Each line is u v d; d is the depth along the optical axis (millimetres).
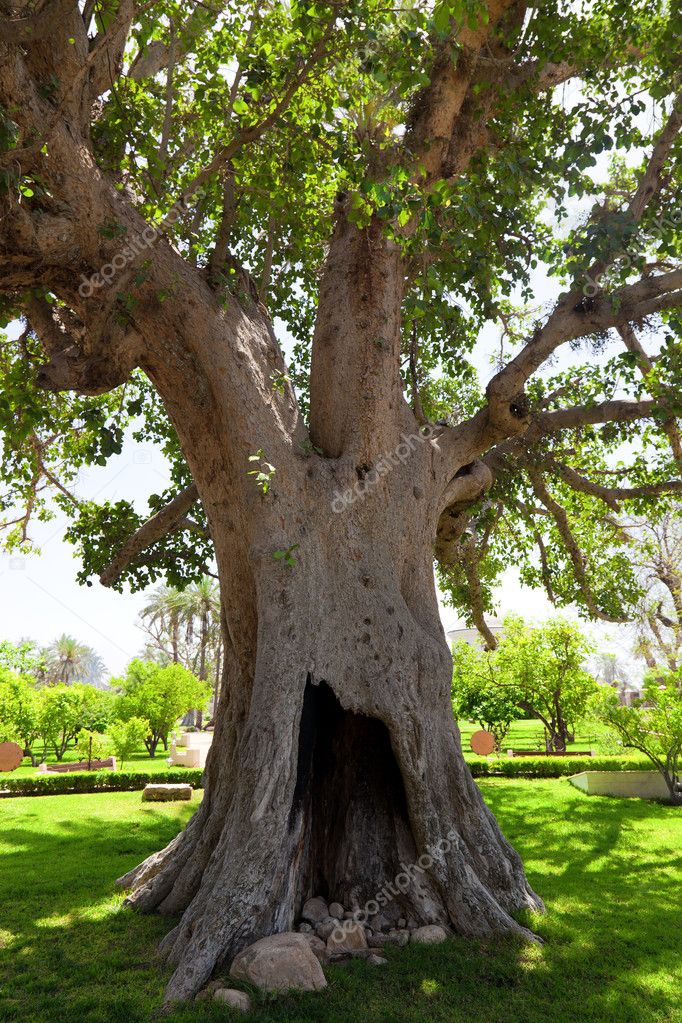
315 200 9773
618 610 14430
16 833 11109
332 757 7043
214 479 7160
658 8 8641
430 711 6609
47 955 5691
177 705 28547
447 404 14836
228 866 5461
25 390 8289
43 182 6062
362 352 7801
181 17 7707
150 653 52750
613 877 8125
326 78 8109
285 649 6191
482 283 9086
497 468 10406
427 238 7281
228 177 7746
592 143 8148
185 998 4727
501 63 7844
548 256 8648
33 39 5137
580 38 8211
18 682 23922
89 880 8016
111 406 12688
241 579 7016
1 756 15992
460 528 9688
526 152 8539
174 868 6938
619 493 11172
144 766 22562
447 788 6461
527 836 10438
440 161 8305
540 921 6070
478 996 4828
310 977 4895
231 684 7242
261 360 7348
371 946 5766
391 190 6199
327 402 7820
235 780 6789
